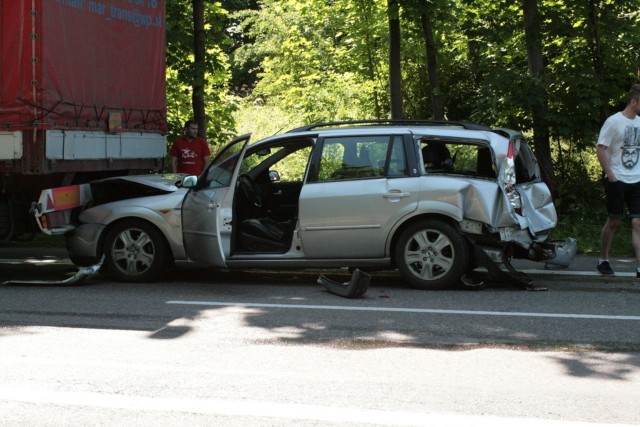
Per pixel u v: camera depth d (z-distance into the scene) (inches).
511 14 593.3
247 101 1069.8
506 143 330.3
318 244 339.3
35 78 328.8
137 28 414.6
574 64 571.2
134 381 206.5
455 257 330.3
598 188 553.0
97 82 374.6
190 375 211.9
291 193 363.3
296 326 269.6
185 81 568.1
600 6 566.3
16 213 368.8
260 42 1057.5
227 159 352.8
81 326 271.0
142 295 328.5
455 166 334.3
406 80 804.0
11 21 329.4
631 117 354.6
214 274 384.5
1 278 381.1
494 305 302.7
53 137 335.9
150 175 391.2
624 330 261.7
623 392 196.9
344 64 828.6
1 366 220.8
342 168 341.1
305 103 831.7
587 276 365.1
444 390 198.4
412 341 247.9
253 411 183.0
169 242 356.2
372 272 386.3
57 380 207.5
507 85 550.6
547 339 249.9
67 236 370.6
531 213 344.5
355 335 256.4
